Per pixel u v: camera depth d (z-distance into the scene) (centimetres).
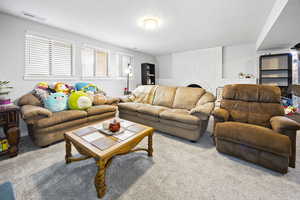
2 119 167
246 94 213
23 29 244
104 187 116
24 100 225
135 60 511
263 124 186
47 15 236
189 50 511
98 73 387
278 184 129
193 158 172
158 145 208
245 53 434
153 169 150
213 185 128
